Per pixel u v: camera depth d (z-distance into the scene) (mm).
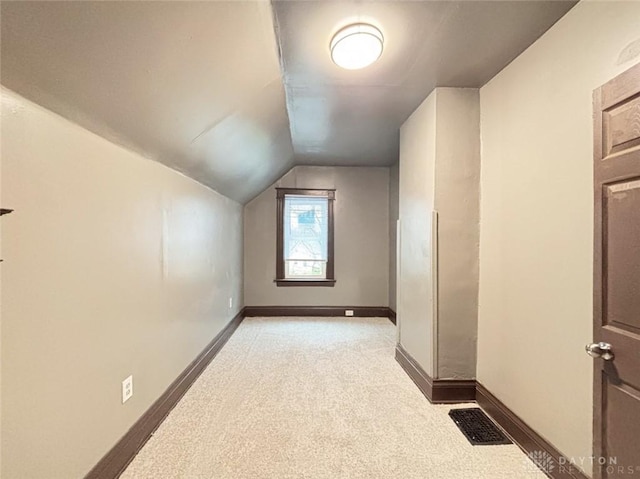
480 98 2367
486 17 1592
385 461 1708
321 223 5055
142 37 1213
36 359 1141
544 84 1719
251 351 3447
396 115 2949
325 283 5027
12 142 1046
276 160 3957
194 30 1340
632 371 1177
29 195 1108
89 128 1399
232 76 1805
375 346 3617
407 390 2553
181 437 1910
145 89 1460
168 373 2217
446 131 2379
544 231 1713
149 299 1952
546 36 1704
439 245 2395
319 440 1885
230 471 1621
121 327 1655
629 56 1268
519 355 1901
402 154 3182
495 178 2182
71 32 1027
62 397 1259
